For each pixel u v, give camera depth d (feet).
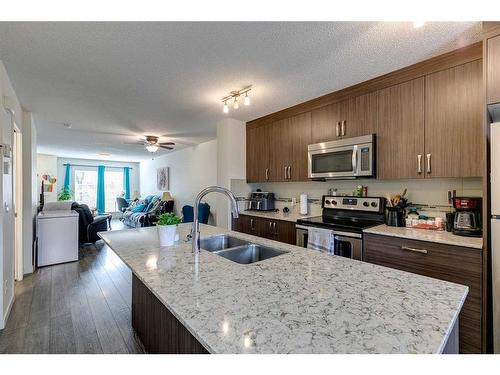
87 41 5.84
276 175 11.41
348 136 8.66
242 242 6.17
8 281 7.74
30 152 11.17
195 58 6.63
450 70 6.48
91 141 17.93
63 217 12.94
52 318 7.49
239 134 12.77
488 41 5.31
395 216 7.72
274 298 2.91
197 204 4.97
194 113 11.43
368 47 6.16
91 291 9.48
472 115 6.15
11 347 6.14
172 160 23.82
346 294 3.00
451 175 6.46
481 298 5.32
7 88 7.54
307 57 6.62
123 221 27.04
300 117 10.33
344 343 2.09
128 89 8.63
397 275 3.62
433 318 2.46
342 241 7.77
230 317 2.50
